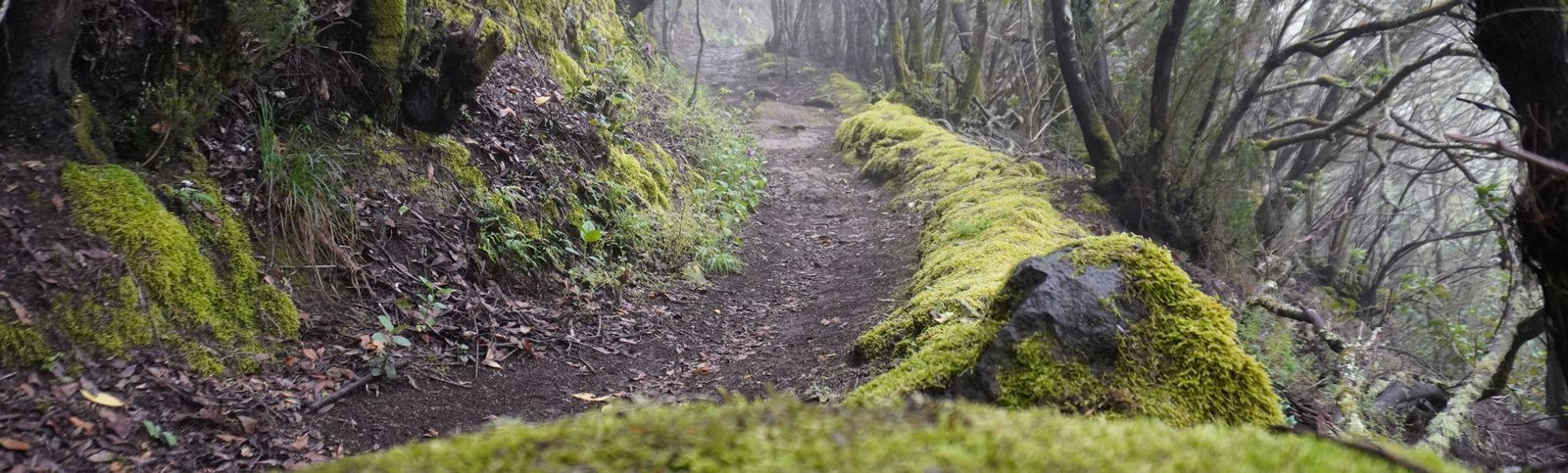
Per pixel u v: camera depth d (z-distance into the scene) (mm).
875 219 9875
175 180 4590
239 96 5207
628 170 8086
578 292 6086
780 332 5891
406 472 1162
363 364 4523
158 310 3982
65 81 4230
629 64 12086
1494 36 3400
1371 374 6293
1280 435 1355
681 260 7297
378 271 5191
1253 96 8352
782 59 28875
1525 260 3652
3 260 3654
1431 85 12953
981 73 16719
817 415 1332
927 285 5680
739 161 11250
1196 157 8336
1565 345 3549
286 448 3762
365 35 5754
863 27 25750
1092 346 2750
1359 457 1218
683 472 1122
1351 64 11906
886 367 4148
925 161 11219
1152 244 2992
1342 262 13023
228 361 4094
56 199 4004
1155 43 8680
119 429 3436
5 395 3291
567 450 1199
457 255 5617
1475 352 8484
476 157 6527
